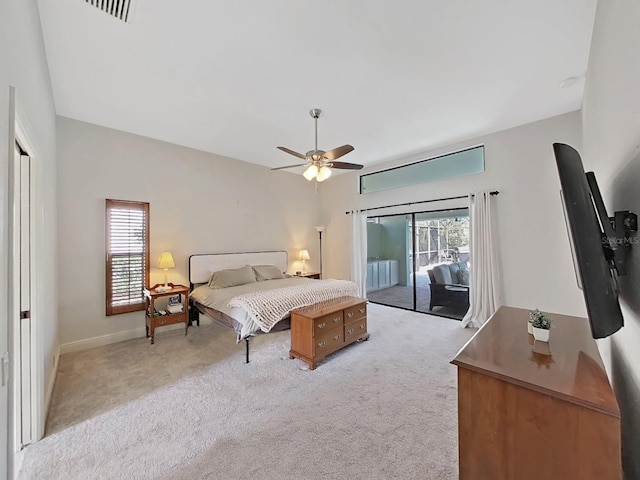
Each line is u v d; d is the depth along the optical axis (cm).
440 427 197
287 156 504
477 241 416
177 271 442
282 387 254
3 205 107
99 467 166
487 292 405
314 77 267
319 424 202
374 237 588
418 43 223
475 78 272
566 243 351
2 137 107
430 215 500
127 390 251
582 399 96
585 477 96
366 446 179
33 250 191
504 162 398
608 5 148
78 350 346
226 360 314
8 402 109
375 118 355
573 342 148
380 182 570
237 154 494
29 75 163
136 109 329
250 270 486
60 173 341
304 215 638
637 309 110
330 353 311
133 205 396
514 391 110
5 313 108
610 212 158
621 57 126
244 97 303
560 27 207
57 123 340
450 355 320
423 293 514
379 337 379
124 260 387
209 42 220
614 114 142
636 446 116
